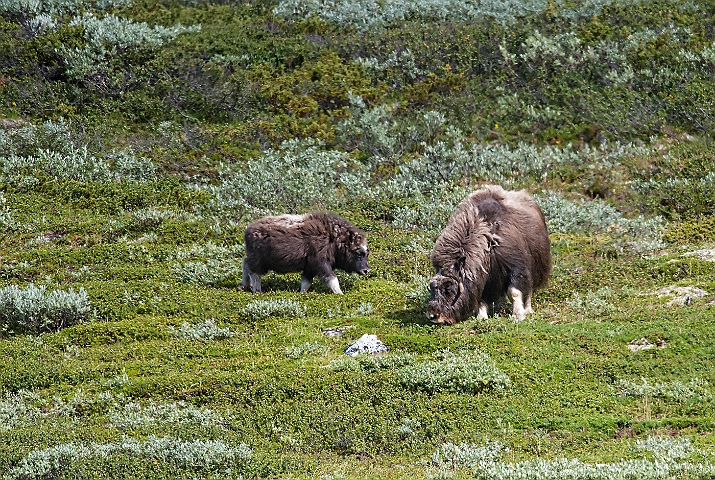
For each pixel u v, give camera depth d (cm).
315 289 5256
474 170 7419
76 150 7588
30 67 8756
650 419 3375
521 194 4672
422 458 3275
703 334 3950
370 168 7700
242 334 4600
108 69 8706
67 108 8275
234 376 3919
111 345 4528
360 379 3812
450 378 3741
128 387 3916
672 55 8731
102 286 5231
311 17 10275
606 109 8256
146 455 3231
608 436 3316
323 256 5128
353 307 4894
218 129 8212
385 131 8012
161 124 8156
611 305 4553
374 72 9131
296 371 3938
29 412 3731
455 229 4325
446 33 9556
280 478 3127
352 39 9662
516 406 3553
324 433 3475
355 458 3331
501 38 9338
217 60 9125
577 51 8975
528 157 7512
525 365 3841
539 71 8806
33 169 7231
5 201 6706
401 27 9881
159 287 5225
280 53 9425
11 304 4838
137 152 7812
